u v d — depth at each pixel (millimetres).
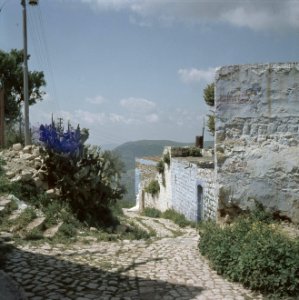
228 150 9734
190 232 12961
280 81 9422
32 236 8688
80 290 5938
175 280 6539
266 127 9547
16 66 29000
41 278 6309
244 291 6070
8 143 17469
